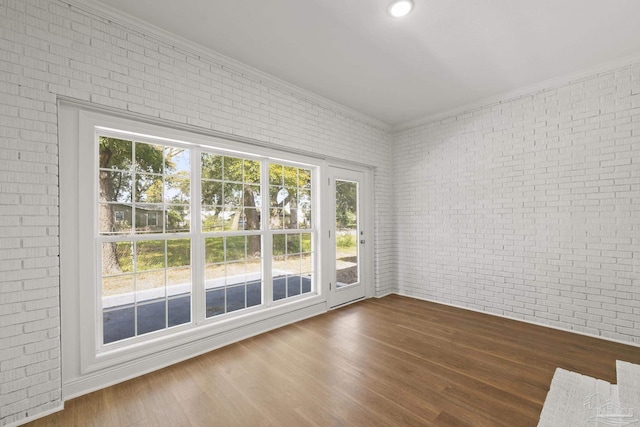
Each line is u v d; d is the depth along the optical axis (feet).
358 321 11.53
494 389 6.82
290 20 7.39
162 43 7.89
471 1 6.73
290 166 11.97
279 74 10.19
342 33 7.92
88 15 6.74
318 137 12.07
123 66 7.23
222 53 8.89
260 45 8.48
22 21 5.95
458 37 8.11
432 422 5.74
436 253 14.05
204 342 8.89
